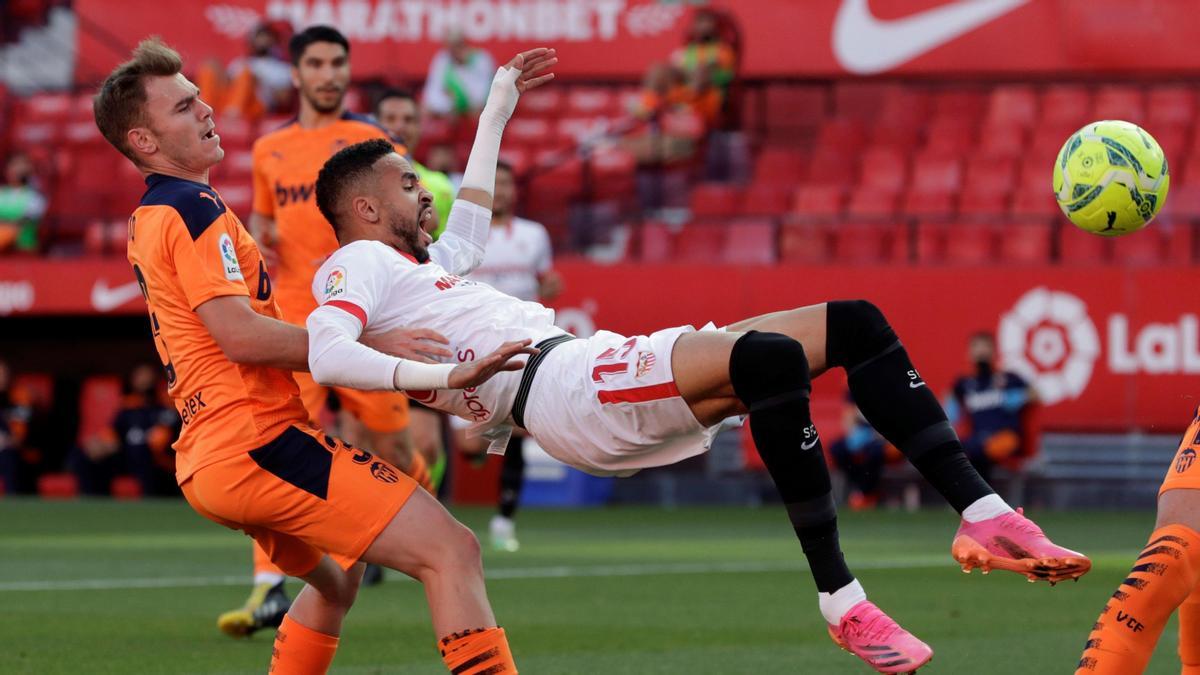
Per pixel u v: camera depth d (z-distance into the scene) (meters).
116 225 71.44
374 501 15.84
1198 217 66.81
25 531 49.34
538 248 44.06
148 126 16.58
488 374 15.17
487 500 64.69
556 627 26.48
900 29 75.38
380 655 23.27
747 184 72.88
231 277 16.12
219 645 24.42
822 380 64.56
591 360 15.80
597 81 77.12
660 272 64.62
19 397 69.44
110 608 29.33
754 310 64.12
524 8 77.31
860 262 65.88
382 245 16.66
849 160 72.38
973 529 15.42
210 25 79.38
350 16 77.75
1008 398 58.81
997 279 63.06
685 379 15.31
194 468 16.20
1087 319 62.56
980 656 23.00
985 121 74.94
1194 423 15.16
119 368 75.25
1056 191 17.22
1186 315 61.94
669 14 76.75
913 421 15.66
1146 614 14.48
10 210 71.44
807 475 15.24
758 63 76.12
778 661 22.59
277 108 77.19
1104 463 62.03
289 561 16.88
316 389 26.89
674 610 28.92
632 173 72.56
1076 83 75.31
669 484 65.12
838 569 15.45
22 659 22.89
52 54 85.88
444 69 73.56
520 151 73.81
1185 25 73.94
